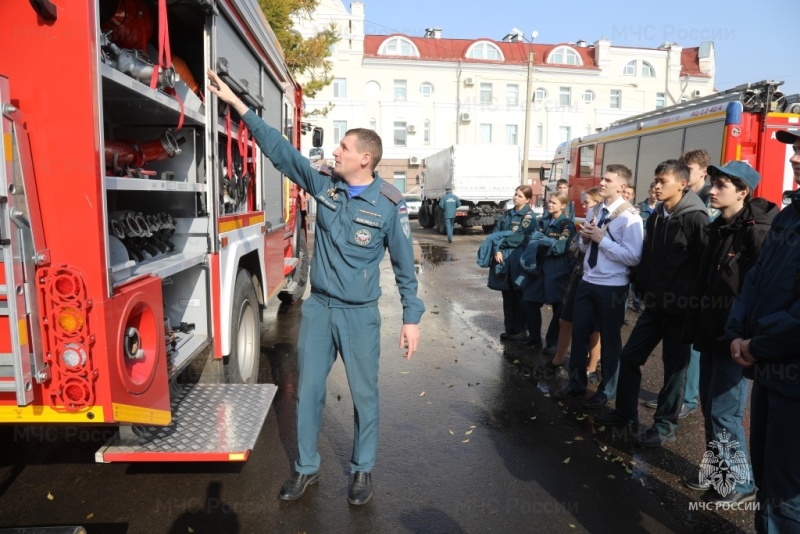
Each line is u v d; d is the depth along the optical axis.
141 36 3.23
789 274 2.36
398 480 3.55
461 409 4.70
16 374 2.21
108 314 2.33
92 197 2.27
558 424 4.42
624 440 4.16
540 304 6.29
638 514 3.22
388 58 37.12
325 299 3.21
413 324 3.26
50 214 2.28
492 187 21.38
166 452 2.87
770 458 2.38
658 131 11.18
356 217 3.08
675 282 3.82
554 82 39.25
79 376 2.32
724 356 3.22
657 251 3.93
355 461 3.34
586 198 5.16
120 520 3.05
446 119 38.34
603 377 4.64
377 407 3.33
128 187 2.66
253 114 3.20
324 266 3.18
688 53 42.91
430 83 38.03
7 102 2.17
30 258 2.25
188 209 3.73
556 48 39.94
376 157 3.10
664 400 4.04
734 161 3.23
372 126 37.66
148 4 3.33
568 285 5.61
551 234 5.91
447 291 10.19
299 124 7.91
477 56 39.12
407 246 3.24
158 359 2.76
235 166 4.45
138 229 3.13
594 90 39.81
